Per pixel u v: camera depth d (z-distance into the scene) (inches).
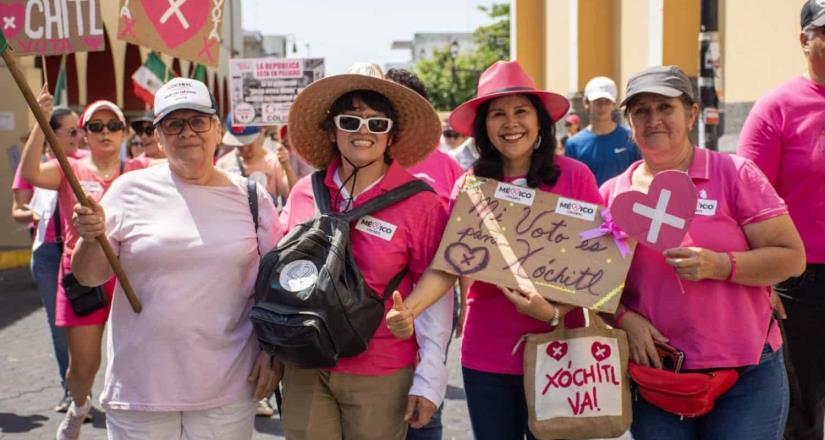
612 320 141.4
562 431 136.5
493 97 145.9
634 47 633.0
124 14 184.9
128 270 139.2
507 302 145.0
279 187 296.7
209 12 192.2
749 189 133.0
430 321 140.3
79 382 200.2
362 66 147.3
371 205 136.9
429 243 140.3
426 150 150.6
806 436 167.5
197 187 141.3
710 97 351.3
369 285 135.9
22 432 231.9
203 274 138.2
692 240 131.6
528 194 143.8
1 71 641.0
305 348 127.3
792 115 161.9
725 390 131.6
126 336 139.4
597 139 304.3
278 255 133.0
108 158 225.6
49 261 247.3
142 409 137.7
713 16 349.1
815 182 160.2
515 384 145.9
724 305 131.9
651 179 139.9
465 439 221.3
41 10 167.2
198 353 137.9
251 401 145.3
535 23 899.4
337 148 147.7
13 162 415.2
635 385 136.3
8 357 320.2
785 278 131.7
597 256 136.9
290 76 302.0
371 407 136.9
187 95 137.6
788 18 373.1
